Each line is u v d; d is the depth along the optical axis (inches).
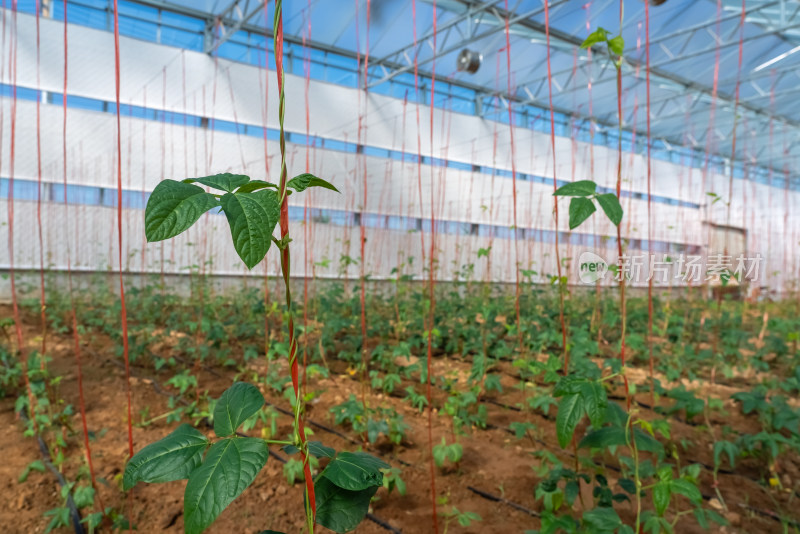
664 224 575.2
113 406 134.6
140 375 163.8
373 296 282.8
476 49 436.1
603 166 631.8
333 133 456.4
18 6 341.7
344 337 217.5
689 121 606.2
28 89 342.0
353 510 44.0
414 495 95.3
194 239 391.2
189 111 398.3
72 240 351.6
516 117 590.6
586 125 634.8
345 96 463.2
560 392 57.1
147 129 382.0
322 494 44.6
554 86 518.0
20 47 337.1
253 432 121.3
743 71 469.1
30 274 328.5
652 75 482.0
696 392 137.9
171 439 37.7
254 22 405.7
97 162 363.6
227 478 33.0
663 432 66.9
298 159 435.8
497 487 98.8
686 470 98.6
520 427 107.0
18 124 337.4
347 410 115.0
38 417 111.4
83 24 372.8
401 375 172.1
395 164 481.7
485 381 142.5
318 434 123.9
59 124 351.9
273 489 94.8
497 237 539.5
